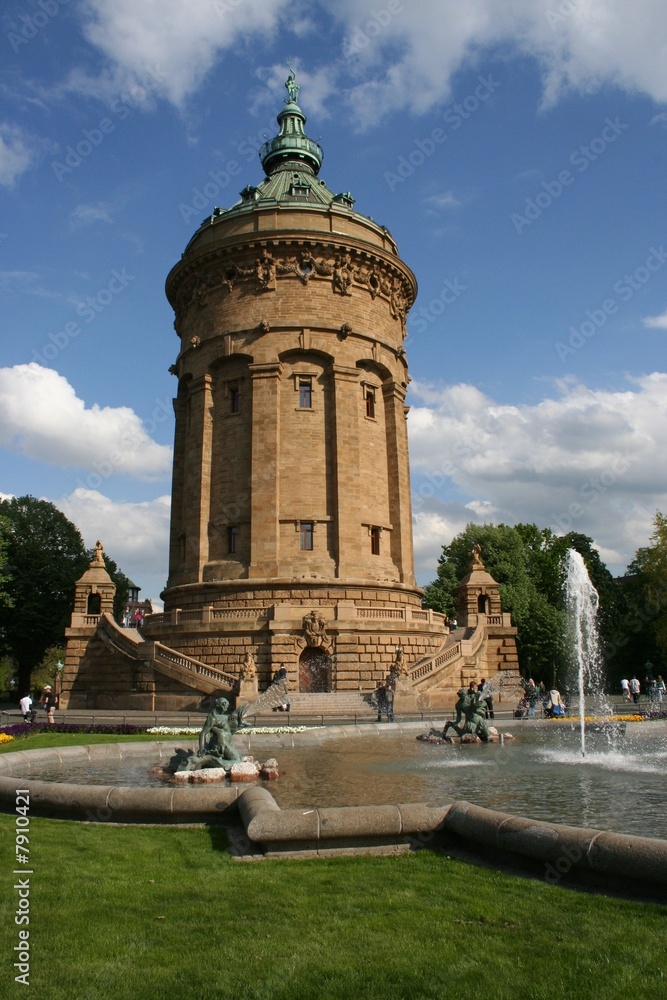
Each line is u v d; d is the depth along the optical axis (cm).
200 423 5456
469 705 2406
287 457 5178
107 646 5050
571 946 684
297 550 5053
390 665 4644
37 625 7194
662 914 757
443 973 635
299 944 698
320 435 5253
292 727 2923
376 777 1627
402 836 1041
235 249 5434
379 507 5403
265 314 5344
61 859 988
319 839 1018
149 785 1531
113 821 1221
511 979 623
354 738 2511
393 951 680
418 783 1539
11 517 7375
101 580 5688
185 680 4406
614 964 646
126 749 2008
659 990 602
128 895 842
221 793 1204
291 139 6712
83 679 5241
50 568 7281
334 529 5109
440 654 4669
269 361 5244
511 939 703
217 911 788
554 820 1170
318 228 5512
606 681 7988
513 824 932
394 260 5700
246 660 4506
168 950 691
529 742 2372
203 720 3756
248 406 5306
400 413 5741
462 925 739
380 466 5497
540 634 7925
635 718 3284
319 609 4638
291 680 4478
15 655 7588
